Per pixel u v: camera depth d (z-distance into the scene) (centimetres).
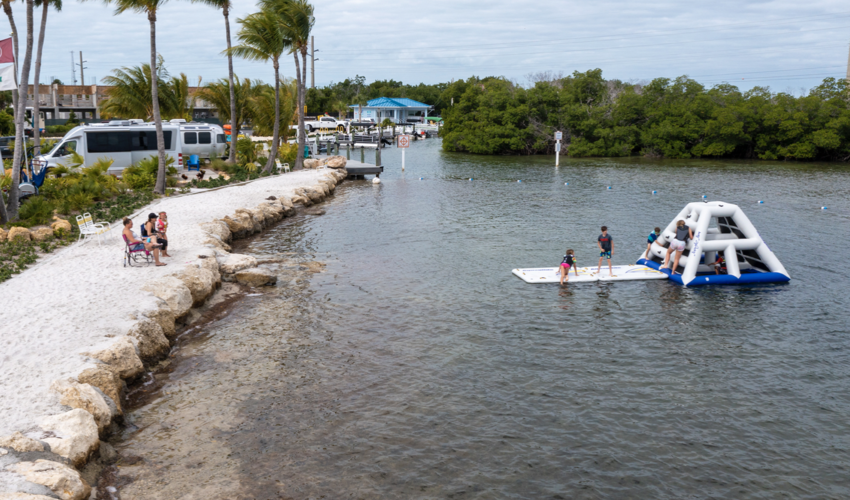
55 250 1844
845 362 1268
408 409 1050
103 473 842
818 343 1373
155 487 817
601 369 1224
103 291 1418
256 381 1152
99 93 8200
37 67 3416
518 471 873
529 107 8044
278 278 1859
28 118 6862
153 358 1218
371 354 1288
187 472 855
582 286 1809
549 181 4694
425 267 2020
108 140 3422
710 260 1916
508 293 1733
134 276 1555
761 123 7262
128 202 2658
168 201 2861
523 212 3150
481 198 3688
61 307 1298
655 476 866
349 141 7975
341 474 859
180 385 1130
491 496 816
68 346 1093
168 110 5031
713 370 1224
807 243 2441
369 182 4616
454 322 1490
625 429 992
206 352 1288
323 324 1467
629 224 2812
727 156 7812
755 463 902
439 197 3731
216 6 4072
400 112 12725
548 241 2442
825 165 6469
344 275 1906
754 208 3369
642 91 8156
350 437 957
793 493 832
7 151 3844
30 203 2234
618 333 1427
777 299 1695
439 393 1111
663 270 1927
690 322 1506
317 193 3488
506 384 1152
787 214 3159
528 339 1383
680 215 1972
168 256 1791
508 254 2214
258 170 4231
